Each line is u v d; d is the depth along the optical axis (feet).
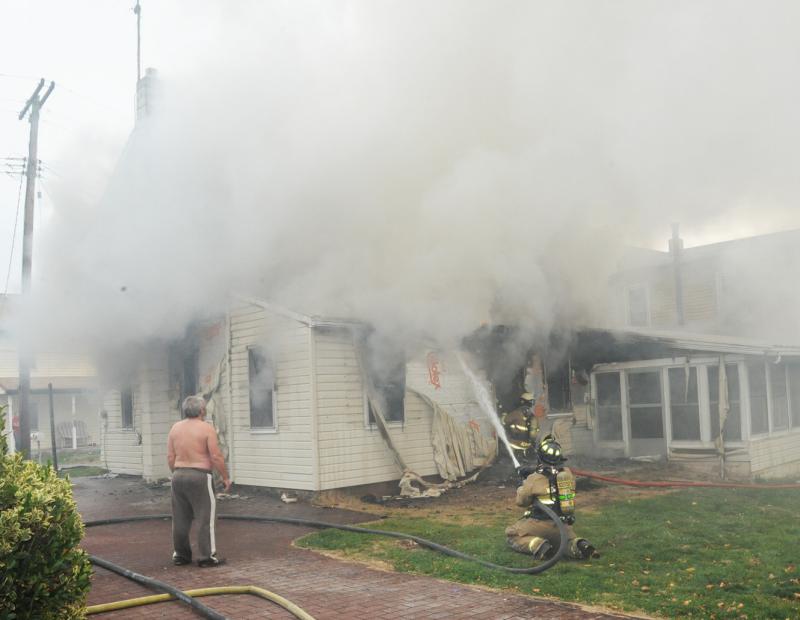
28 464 14.93
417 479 37.47
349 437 36.65
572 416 47.88
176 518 22.63
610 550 22.76
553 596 17.94
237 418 40.50
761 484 39.65
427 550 23.66
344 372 36.94
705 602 16.87
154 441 46.01
